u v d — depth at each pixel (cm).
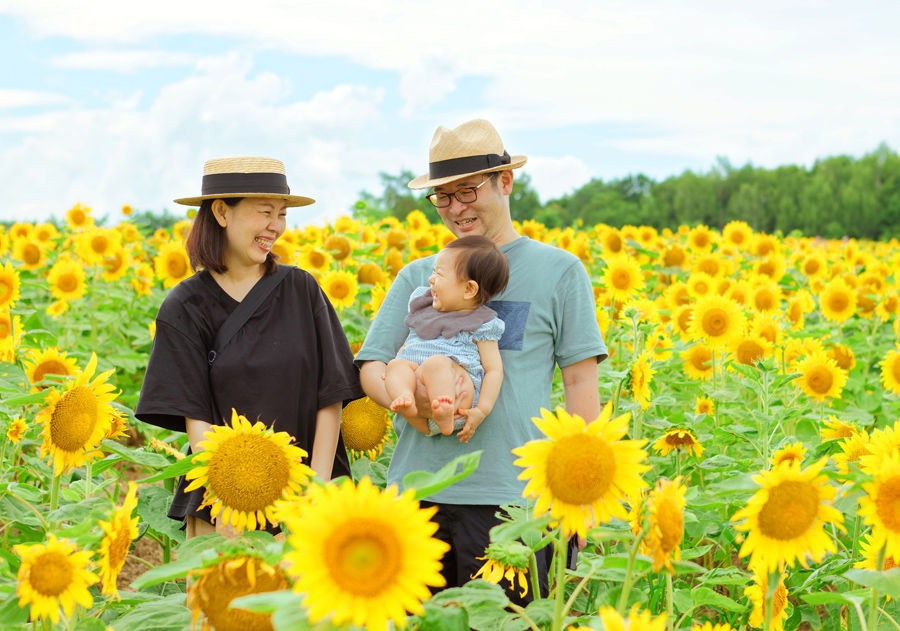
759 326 467
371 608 130
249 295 293
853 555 274
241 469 202
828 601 191
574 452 167
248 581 162
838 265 905
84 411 235
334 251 667
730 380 515
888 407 549
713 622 308
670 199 9406
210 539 192
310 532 131
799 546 177
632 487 170
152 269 812
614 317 551
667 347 495
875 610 181
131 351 707
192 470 205
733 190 8894
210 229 289
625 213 8950
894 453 173
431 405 264
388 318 305
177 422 285
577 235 1029
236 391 283
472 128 292
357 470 358
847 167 8556
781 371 441
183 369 280
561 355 287
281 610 135
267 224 288
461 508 273
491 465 271
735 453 394
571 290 287
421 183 308
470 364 271
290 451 207
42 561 174
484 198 292
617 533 172
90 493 243
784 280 879
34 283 554
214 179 283
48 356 314
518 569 195
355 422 358
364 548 131
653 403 392
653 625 162
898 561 185
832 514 176
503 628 181
